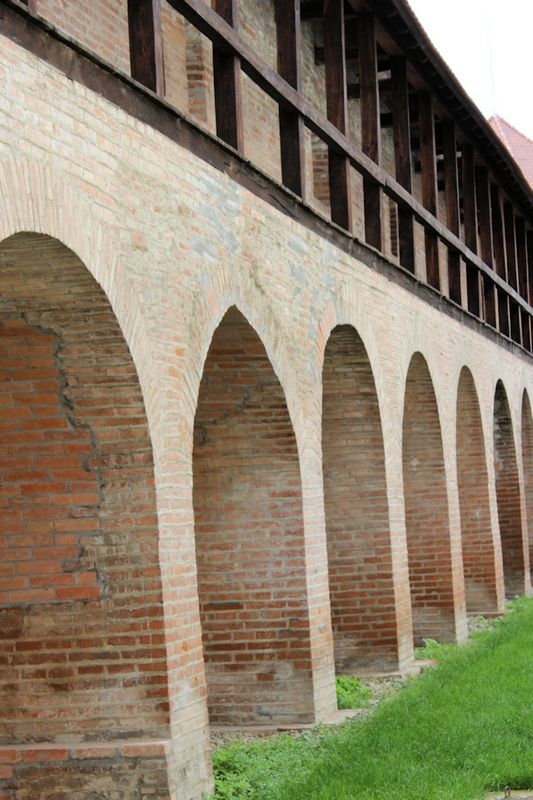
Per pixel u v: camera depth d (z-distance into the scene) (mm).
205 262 8617
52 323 7379
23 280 7043
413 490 16172
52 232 6516
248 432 10461
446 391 16594
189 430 8250
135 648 7754
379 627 12938
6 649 7863
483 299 20797
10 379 7633
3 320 7387
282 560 10508
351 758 8508
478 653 13305
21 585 7852
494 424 22234
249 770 8719
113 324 7340
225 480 10570
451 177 17844
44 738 7824
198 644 8164
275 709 10484
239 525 10555
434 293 16172
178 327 8141
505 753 8281
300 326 10719
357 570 13016
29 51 6367
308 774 8359
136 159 7605
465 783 7555
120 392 7605
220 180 9000
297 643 10477
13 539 7848
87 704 7789
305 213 11008
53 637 7828
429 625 15984
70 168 6758
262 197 9914
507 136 39812
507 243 23484
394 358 13844
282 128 10828
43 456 7766
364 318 12688
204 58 11031
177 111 8094
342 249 12109
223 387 10258
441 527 16047
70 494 7793
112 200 7270
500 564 19359
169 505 7902
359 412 12992
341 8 12359
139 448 7707
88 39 9828
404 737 8969
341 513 13055
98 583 7789
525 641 13766
